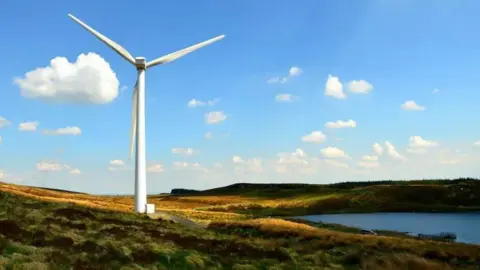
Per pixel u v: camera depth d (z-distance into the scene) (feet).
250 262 78.13
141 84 223.71
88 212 138.41
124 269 56.08
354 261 95.09
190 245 93.56
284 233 162.30
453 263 110.11
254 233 170.19
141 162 222.48
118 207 256.93
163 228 131.75
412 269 88.48
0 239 61.11
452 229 316.19
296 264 82.99
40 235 75.25
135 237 93.40
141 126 223.92
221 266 72.43
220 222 207.92
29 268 48.55
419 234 250.16
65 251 62.75
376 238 157.89
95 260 59.41
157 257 68.44
